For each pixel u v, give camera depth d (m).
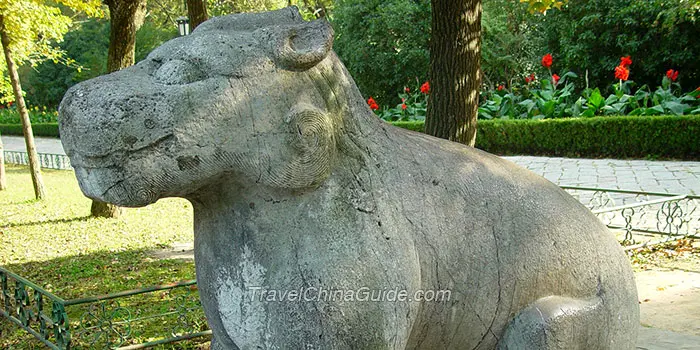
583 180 10.40
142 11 7.97
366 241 1.58
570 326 1.80
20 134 27.70
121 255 6.76
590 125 13.12
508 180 1.89
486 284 1.77
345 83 1.68
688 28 15.21
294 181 1.53
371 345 1.57
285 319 1.54
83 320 4.57
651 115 13.10
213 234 1.66
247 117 1.50
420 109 17.55
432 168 1.78
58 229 8.29
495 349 1.86
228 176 1.57
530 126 14.07
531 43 19.50
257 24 1.67
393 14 19.08
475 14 4.73
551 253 1.84
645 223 6.73
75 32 29.91
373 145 1.71
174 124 1.45
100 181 1.46
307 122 1.51
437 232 1.72
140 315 4.64
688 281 4.79
